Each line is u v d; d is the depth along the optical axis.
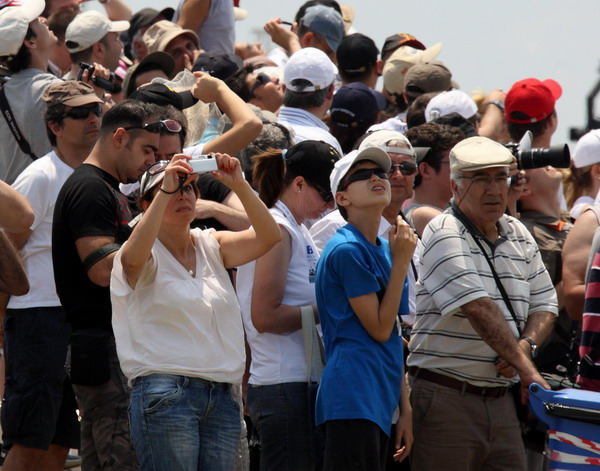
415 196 20.11
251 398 17.28
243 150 20.62
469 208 17.69
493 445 17.50
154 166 15.20
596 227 20.05
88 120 18.58
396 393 16.27
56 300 18.34
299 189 17.58
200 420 14.62
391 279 16.05
